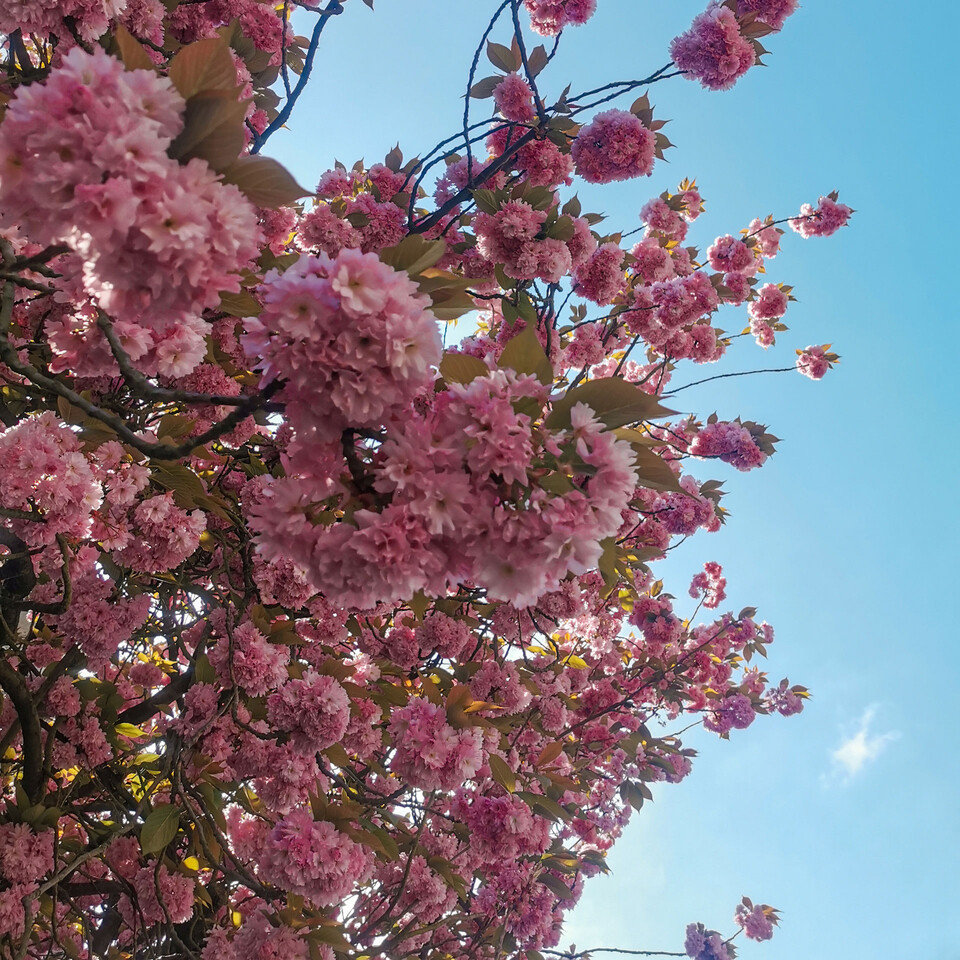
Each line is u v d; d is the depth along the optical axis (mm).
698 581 9055
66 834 4293
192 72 1284
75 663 4066
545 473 1353
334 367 1248
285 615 4156
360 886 4375
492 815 3980
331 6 3650
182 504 3184
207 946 3377
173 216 1147
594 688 6957
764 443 6105
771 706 8164
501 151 4551
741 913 8305
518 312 4262
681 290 5281
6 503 2723
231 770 3324
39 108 1093
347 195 4660
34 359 3045
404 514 1298
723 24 3908
